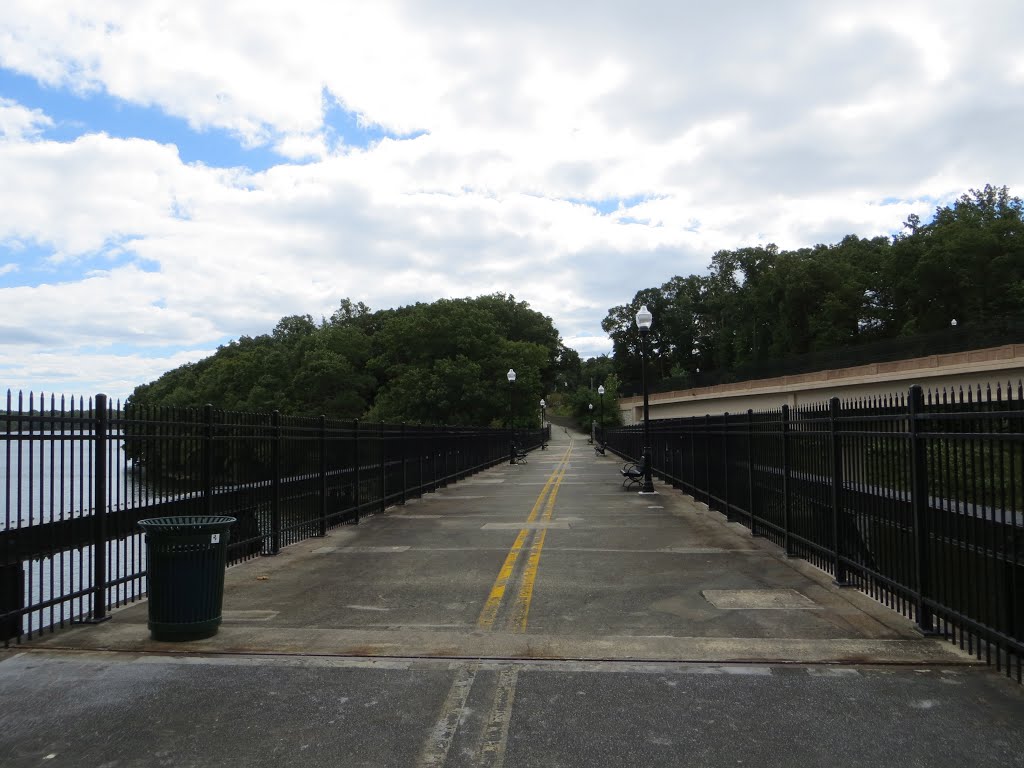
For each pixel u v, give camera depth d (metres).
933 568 6.34
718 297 126.69
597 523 14.23
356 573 9.48
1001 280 74.31
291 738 4.46
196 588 6.37
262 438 10.64
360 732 4.54
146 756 4.24
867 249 100.25
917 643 6.18
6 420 6.01
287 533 11.61
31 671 5.61
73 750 4.32
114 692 5.18
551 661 5.80
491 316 75.69
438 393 65.00
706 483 16.98
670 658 5.84
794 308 92.62
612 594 8.23
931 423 6.29
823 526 9.22
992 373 34.75
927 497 6.46
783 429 10.65
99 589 7.08
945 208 92.31
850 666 5.64
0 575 6.13
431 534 12.94
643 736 4.46
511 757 4.21
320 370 78.56
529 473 31.06
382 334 76.75
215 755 4.25
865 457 7.86
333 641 6.32
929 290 78.06
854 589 8.30
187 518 6.78
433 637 6.44
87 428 7.03
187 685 5.32
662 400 79.62
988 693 5.07
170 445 8.40
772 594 8.12
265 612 7.46
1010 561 5.22
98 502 7.09
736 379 66.25
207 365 114.19
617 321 140.25
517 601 7.92
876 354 46.66
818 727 4.56
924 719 4.66
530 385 69.44
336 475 13.74
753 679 5.38
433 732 4.54
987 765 4.06
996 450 6.25
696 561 10.16
